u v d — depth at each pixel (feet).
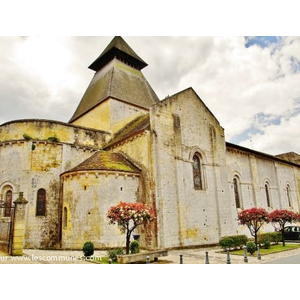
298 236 85.61
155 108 71.20
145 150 69.97
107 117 96.58
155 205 64.64
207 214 76.07
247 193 99.09
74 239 62.39
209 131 84.89
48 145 76.13
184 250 64.49
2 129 77.82
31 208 70.74
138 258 44.47
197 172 78.95
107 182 64.23
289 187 128.77
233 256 54.34
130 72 114.21
